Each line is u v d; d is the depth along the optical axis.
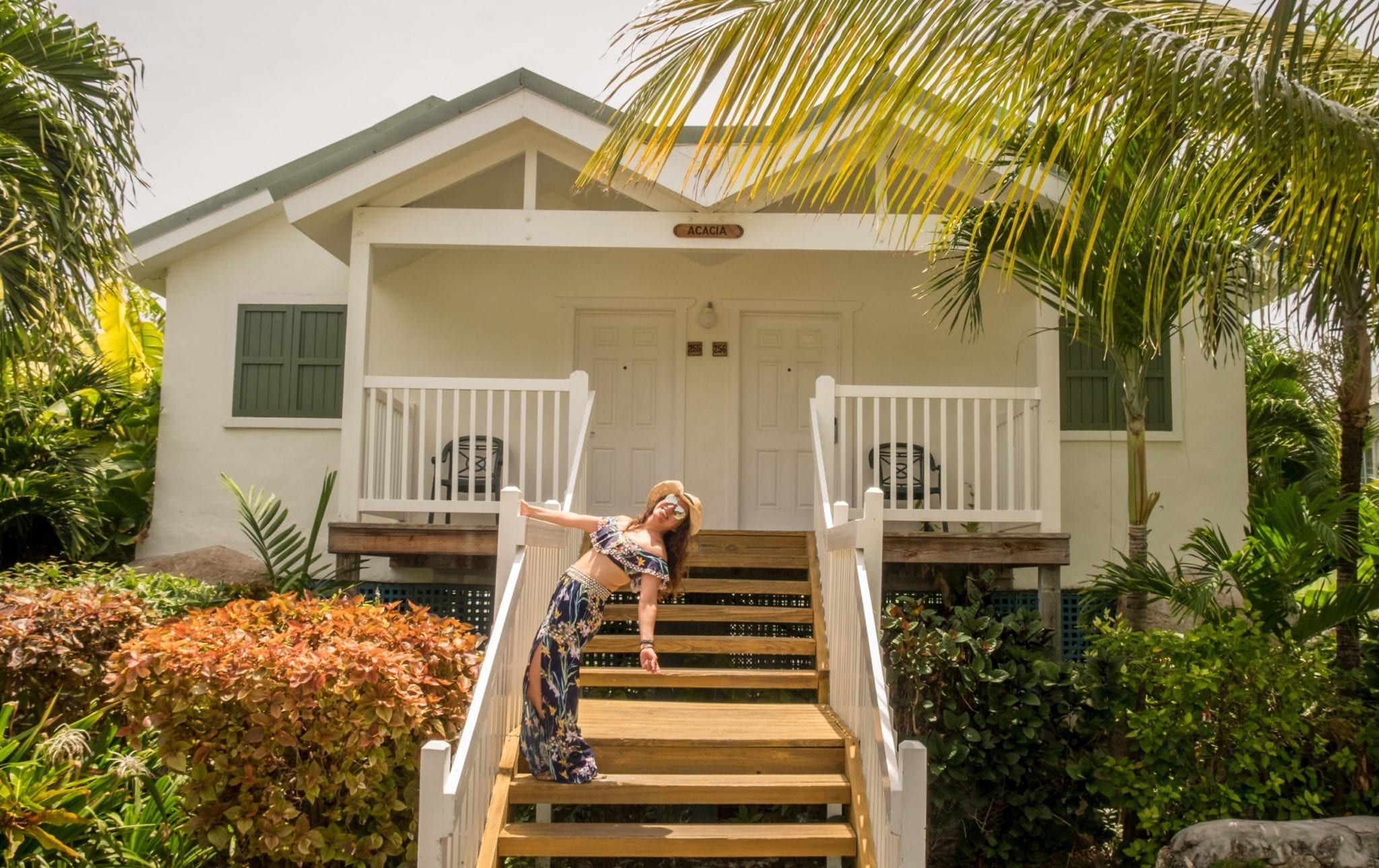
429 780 3.46
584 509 6.95
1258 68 3.50
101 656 5.33
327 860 4.30
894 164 3.85
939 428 9.27
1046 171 3.69
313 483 9.07
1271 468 10.22
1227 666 5.59
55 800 4.11
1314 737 5.59
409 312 9.30
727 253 8.20
